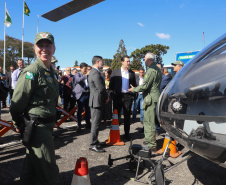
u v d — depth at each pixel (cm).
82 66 537
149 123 365
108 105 630
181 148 413
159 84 367
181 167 319
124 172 295
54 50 202
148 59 372
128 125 470
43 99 185
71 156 357
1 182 256
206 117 178
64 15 228
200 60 222
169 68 1046
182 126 202
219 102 173
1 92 405
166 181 268
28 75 176
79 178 202
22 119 182
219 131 169
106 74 696
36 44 190
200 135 183
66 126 598
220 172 303
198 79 202
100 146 406
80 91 525
